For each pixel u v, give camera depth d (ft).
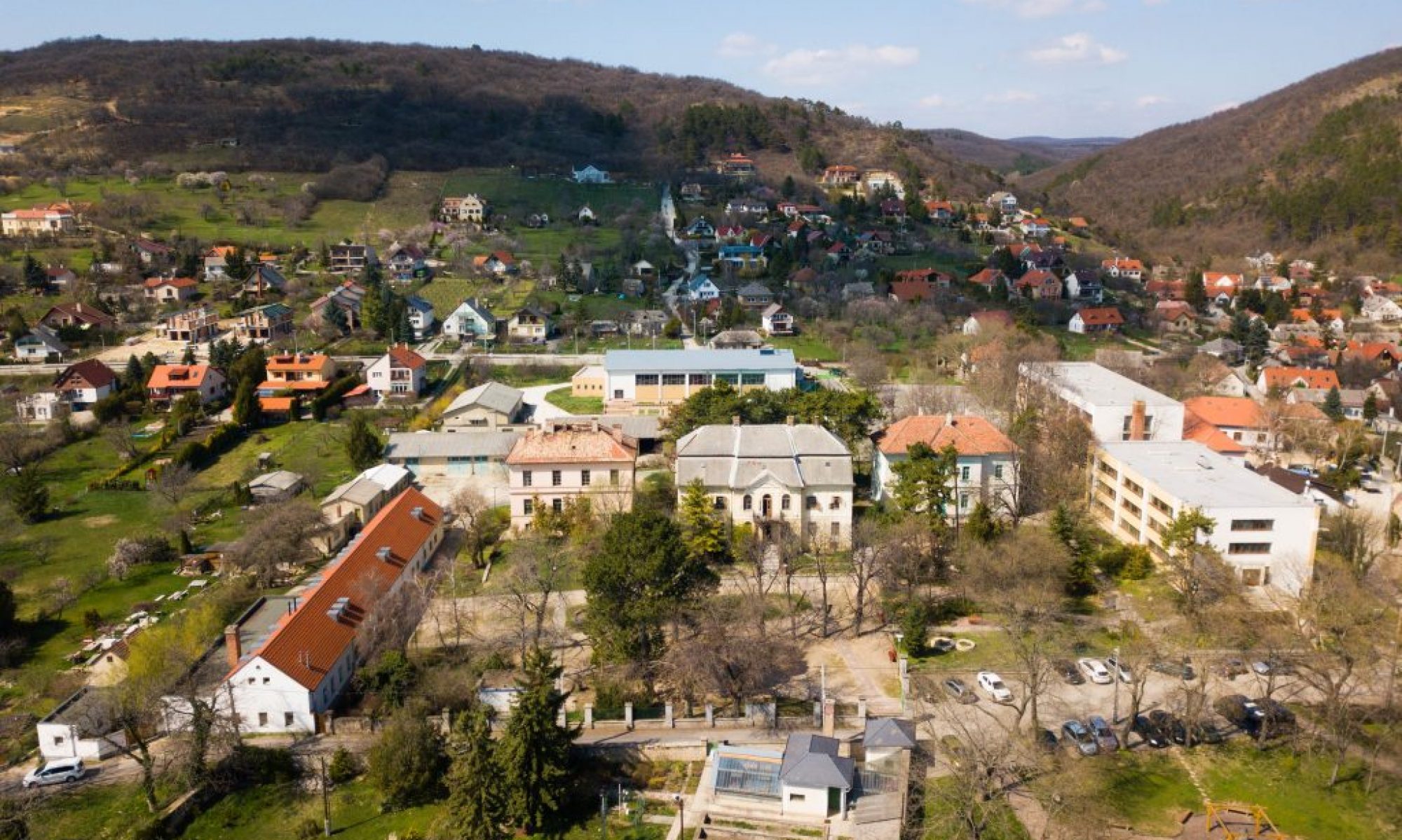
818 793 204.54
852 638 275.59
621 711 239.09
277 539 322.14
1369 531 331.57
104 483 409.49
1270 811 204.64
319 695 236.84
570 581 308.81
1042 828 196.75
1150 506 321.52
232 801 217.77
